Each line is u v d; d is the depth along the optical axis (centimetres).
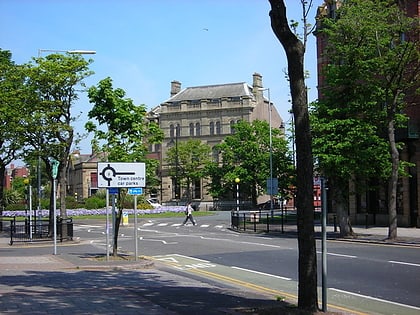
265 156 6762
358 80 2686
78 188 10138
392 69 2402
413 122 3028
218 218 5362
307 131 834
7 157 3241
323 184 877
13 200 6738
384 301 1073
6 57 3312
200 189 8338
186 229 3794
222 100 8419
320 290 1203
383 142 2584
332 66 2634
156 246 2445
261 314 823
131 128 1870
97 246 2525
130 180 1717
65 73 2783
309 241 823
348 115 2633
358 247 2180
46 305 919
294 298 1096
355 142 2539
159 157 8756
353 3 2522
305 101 842
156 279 1371
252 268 1630
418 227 3081
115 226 1845
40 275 1410
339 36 2544
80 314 841
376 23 2412
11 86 2958
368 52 2497
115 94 1853
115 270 1573
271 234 3142
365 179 2725
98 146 1841
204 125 8525
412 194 3155
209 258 1920
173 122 8744
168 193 8562
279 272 1537
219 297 1062
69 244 2636
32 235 2994
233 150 7119
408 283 1278
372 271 1477
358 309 997
